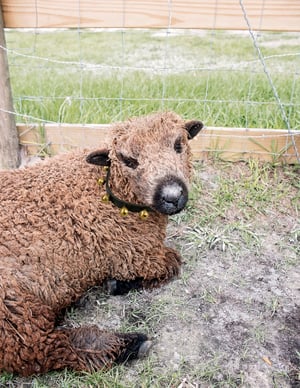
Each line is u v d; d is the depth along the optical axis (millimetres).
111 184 802
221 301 862
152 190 737
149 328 816
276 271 924
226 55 1959
